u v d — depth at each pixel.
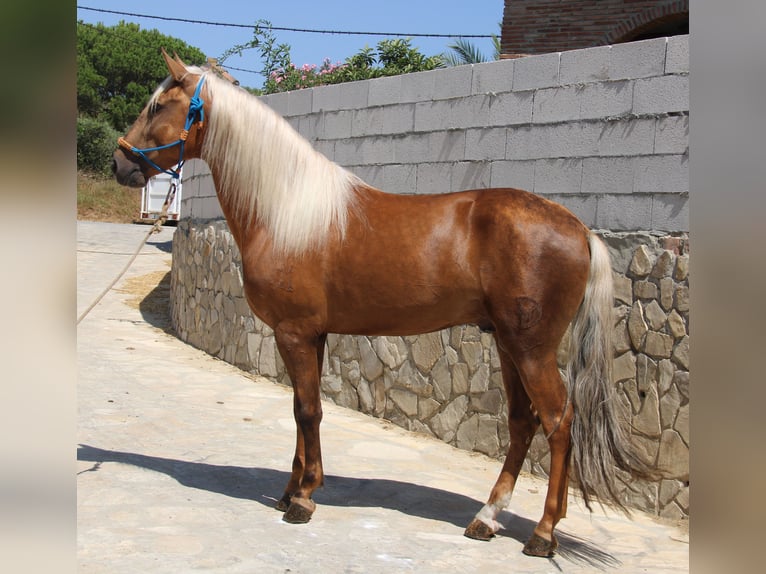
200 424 5.59
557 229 3.42
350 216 3.68
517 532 3.83
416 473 4.75
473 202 3.60
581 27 8.90
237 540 3.44
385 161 6.15
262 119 3.79
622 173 4.60
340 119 6.58
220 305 8.10
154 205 18.45
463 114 5.54
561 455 3.44
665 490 4.21
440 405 5.53
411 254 3.55
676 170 4.33
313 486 3.77
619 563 3.49
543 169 5.03
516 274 3.38
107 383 6.64
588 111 4.78
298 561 3.25
